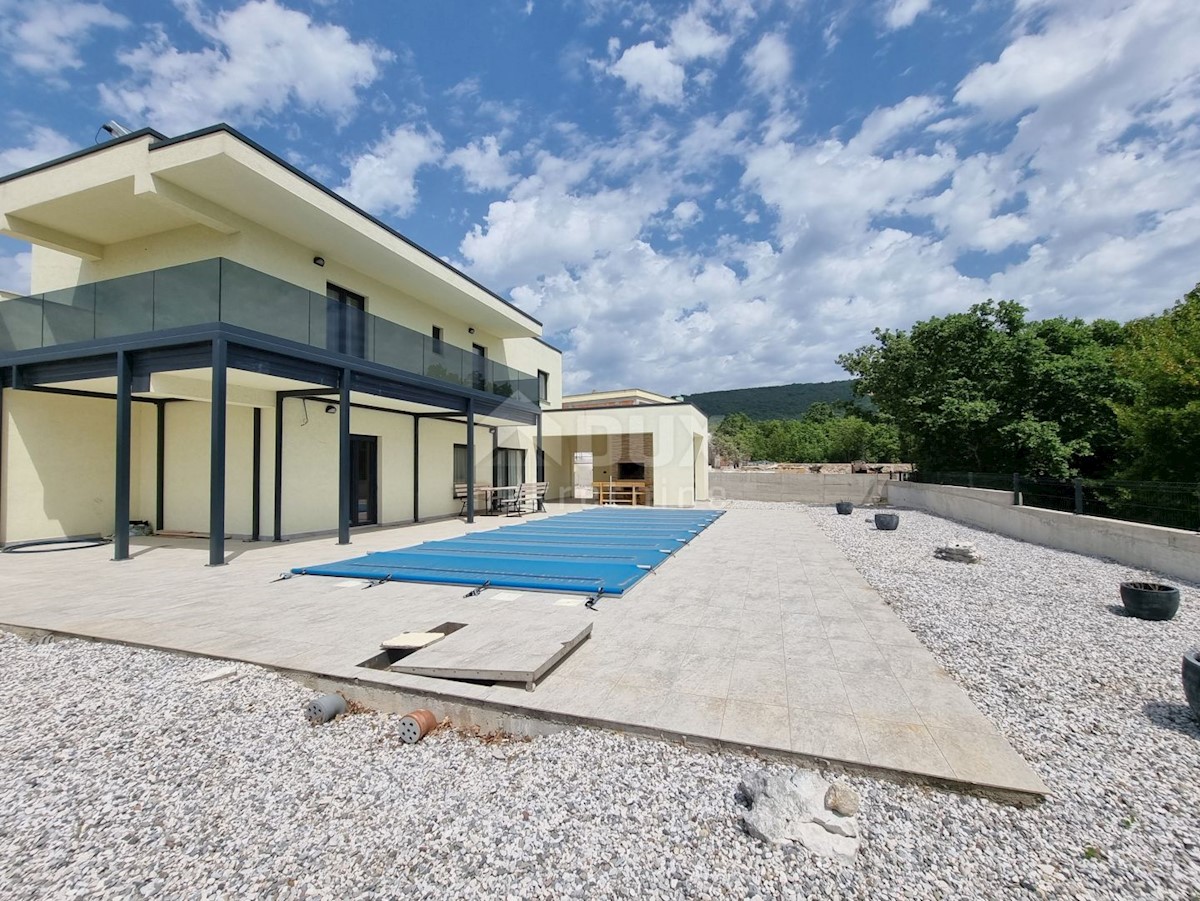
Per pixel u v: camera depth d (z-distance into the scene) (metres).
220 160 8.55
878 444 43.94
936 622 5.30
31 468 9.81
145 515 11.33
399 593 6.11
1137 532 8.48
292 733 3.20
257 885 2.01
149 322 8.37
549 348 23.31
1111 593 6.65
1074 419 18.47
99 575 7.19
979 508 14.43
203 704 3.52
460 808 2.48
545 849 2.20
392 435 13.45
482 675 3.57
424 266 13.10
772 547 9.91
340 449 9.88
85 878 2.05
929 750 2.78
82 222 10.50
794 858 2.11
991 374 19.73
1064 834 2.25
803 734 2.94
